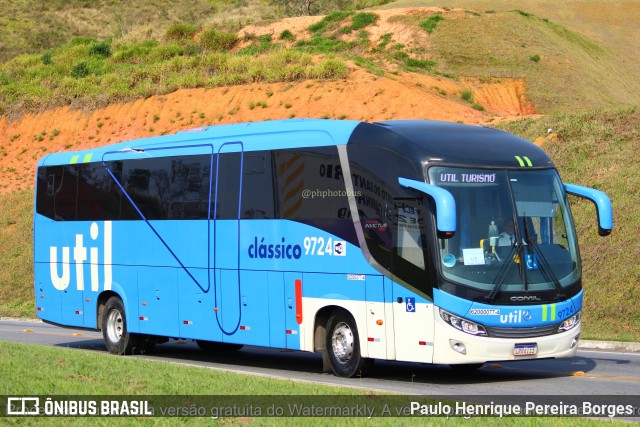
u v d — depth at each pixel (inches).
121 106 2030.0
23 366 563.8
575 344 577.9
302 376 623.8
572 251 585.3
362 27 2504.9
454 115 1610.5
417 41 2364.7
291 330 643.5
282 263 652.1
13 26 4136.3
